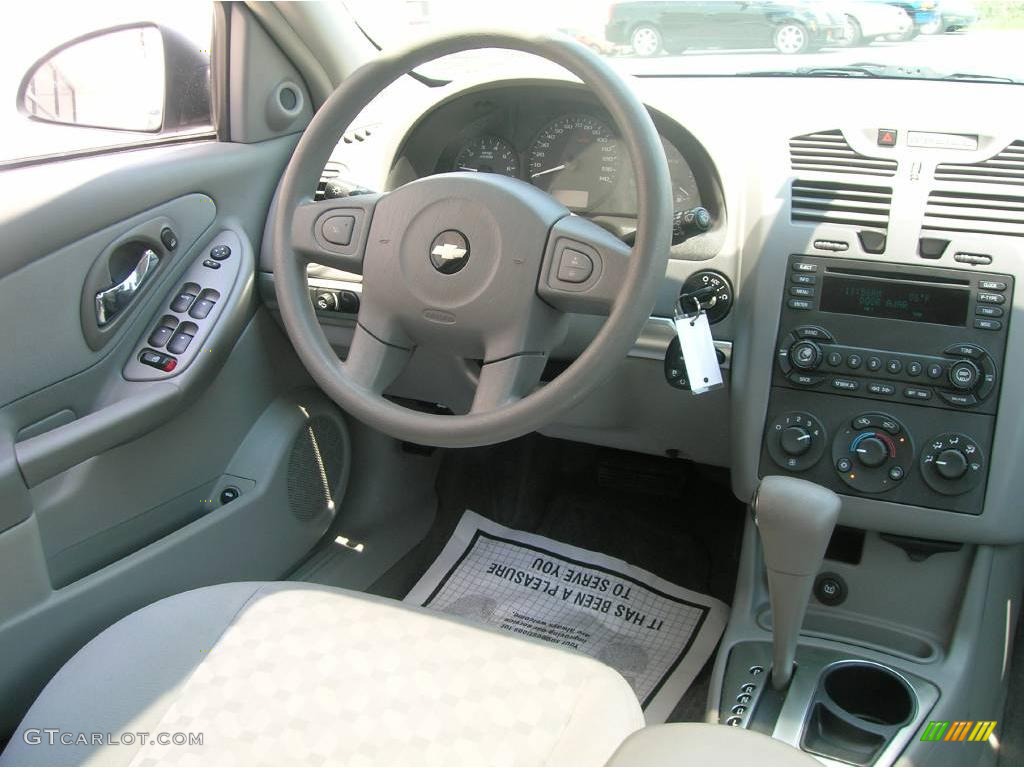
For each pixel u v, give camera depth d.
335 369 1.14
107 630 1.04
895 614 1.37
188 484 1.46
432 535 1.95
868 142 1.30
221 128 1.57
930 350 1.25
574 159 1.52
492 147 1.57
